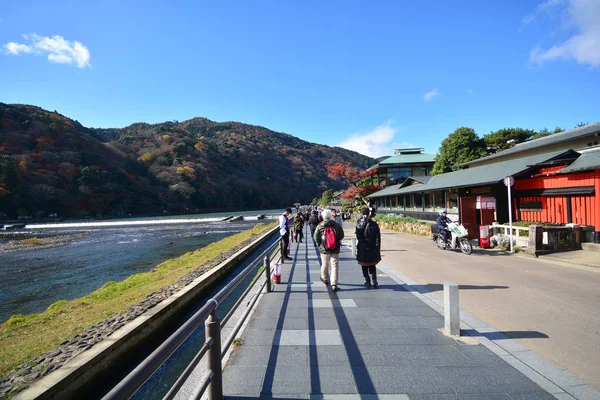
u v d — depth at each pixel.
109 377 4.59
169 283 9.50
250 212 87.56
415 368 3.16
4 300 11.66
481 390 2.76
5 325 6.96
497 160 20.91
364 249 6.29
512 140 33.25
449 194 17.47
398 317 4.66
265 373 3.13
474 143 30.88
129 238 33.38
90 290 12.77
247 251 16.19
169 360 4.83
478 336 3.88
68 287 13.38
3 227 49.59
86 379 4.10
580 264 7.86
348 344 3.77
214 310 2.67
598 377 2.93
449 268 8.03
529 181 11.73
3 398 3.55
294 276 7.78
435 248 11.66
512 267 7.88
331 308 5.16
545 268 7.66
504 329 4.06
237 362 3.38
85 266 18.16
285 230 10.05
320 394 2.75
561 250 9.31
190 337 5.75
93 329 5.59
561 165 10.95
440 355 3.42
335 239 6.20
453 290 3.95
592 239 9.48
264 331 4.25
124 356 5.03
